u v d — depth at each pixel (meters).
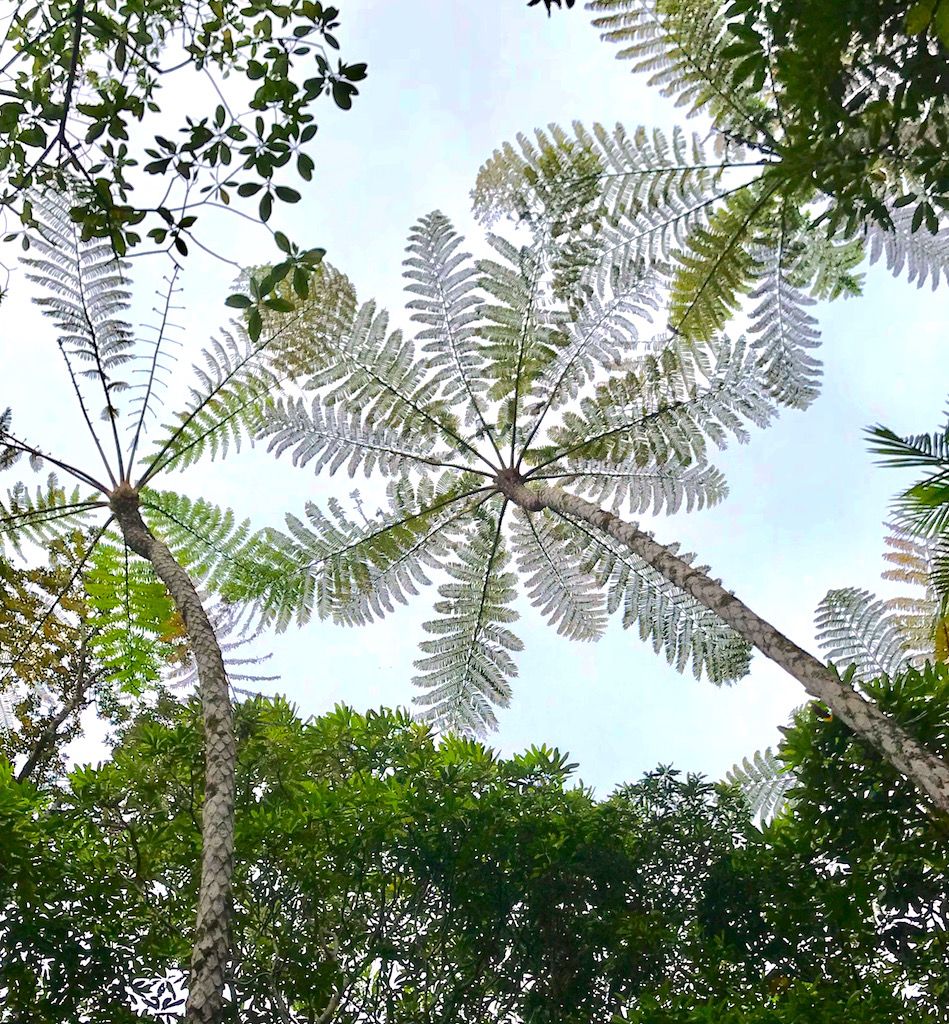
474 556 7.40
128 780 6.17
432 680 7.28
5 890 5.11
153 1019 5.25
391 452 7.20
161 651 7.24
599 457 6.98
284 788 6.25
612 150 6.29
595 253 6.50
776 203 5.93
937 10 2.58
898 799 5.50
